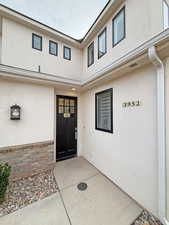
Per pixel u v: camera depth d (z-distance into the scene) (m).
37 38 4.29
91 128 4.50
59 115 4.75
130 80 2.76
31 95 3.73
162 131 2.00
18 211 2.25
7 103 3.34
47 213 2.21
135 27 2.79
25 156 3.54
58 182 3.26
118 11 3.34
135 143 2.59
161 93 2.02
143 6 2.61
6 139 3.29
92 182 3.28
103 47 4.04
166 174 1.97
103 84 3.79
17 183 3.19
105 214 2.21
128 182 2.74
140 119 2.49
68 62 5.02
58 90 4.70
